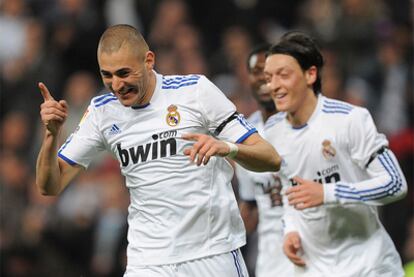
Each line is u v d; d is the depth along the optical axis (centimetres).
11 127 4775
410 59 5062
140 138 2130
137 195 2158
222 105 2123
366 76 4888
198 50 5112
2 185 4225
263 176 2700
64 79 5159
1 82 5094
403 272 2491
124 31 2047
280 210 2680
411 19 5203
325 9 5062
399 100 4884
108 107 2156
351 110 2409
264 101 2678
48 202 4247
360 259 2439
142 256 2147
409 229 3959
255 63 2667
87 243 4069
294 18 5306
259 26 5206
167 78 2159
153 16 5350
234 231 2180
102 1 5453
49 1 5428
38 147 4800
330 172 2431
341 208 2412
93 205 4156
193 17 5350
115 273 3966
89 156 2197
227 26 5300
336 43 4947
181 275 2128
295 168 2464
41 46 5194
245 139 2111
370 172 2395
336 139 2406
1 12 5391
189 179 2122
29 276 3978
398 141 4284
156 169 2123
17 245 3997
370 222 2445
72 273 4022
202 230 2133
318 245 2475
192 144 2120
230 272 2152
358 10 5022
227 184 2175
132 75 2041
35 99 5019
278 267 2692
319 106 2436
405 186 2391
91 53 5228
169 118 2123
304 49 2403
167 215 2128
